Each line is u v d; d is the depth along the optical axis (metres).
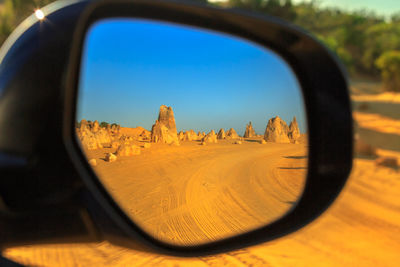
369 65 77.25
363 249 2.71
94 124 1.15
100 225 1.04
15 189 0.97
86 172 1.01
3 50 1.15
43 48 1.00
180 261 2.45
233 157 1.99
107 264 2.27
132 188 1.62
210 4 1.35
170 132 1.62
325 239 2.95
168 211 1.80
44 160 0.96
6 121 1.00
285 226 1.70
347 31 85.75
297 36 1.59
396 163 7.02
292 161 1.75
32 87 0.99
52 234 1.00
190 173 2.04
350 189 5.05
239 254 2.63
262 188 1.80
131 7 1.14
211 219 1.74
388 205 4.11
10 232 0.99
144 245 1.18
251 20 1.49
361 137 11.55
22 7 24.72
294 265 2.40
